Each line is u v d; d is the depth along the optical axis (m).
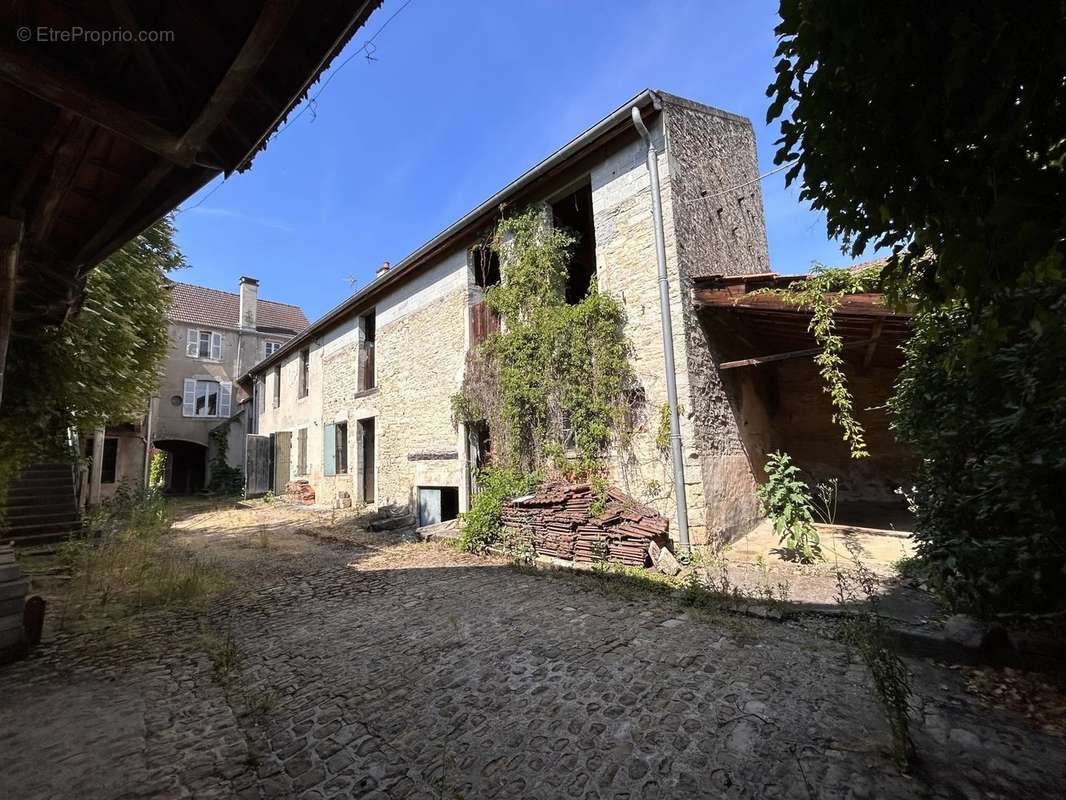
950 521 3.23
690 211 6.47
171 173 3.05
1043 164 1.18
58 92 2.05
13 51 1.91
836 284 5.27
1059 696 2.55
